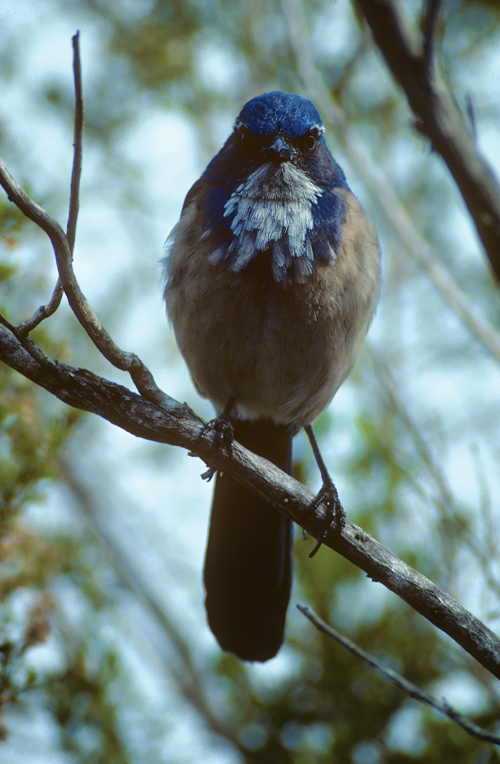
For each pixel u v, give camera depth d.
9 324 6.84
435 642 10.16
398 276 13.56
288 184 9.73
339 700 10.19
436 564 9.70
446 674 10.14
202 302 9.55
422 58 7.25
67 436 9.67
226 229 9.62
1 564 9.61
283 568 9.97
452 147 7.30
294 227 9.58
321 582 10.44
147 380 7.35
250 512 10.12
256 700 10.42
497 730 9.63
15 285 11.44
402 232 11.25
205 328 9.66
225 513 10.18
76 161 6.42
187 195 10.77
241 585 10.01
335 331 9.68
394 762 9.80
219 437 7.65
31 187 9.98
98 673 9.88
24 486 9.56
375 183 11.64
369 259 9.96
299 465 11.58
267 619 9.88
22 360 7.14
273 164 9.74
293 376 10.00
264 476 7.78
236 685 10.52
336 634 7.67
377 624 10.27
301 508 7.77
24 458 9.61
